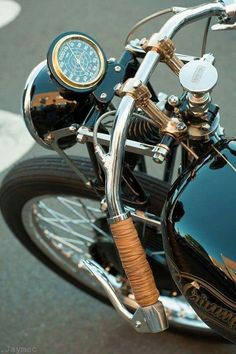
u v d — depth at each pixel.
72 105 1.32
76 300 1.97
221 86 2.39
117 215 1.17
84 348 1.90
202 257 1.23
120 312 1.25
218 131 1.31
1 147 2.37
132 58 1.34
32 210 1.74
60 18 2.75
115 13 2.71
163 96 1.39
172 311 1.79
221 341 1.82
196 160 1.29
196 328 1.79
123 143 1.18
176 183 1.29
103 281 1.27
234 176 1.25
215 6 1.29
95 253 1.73
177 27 1.26
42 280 2.02
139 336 1.90
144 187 1.46
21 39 2.71
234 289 1.23
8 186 1.64
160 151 1.23
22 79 2.58
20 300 1.99
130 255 1.17
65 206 1.97
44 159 1.58
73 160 1.54
